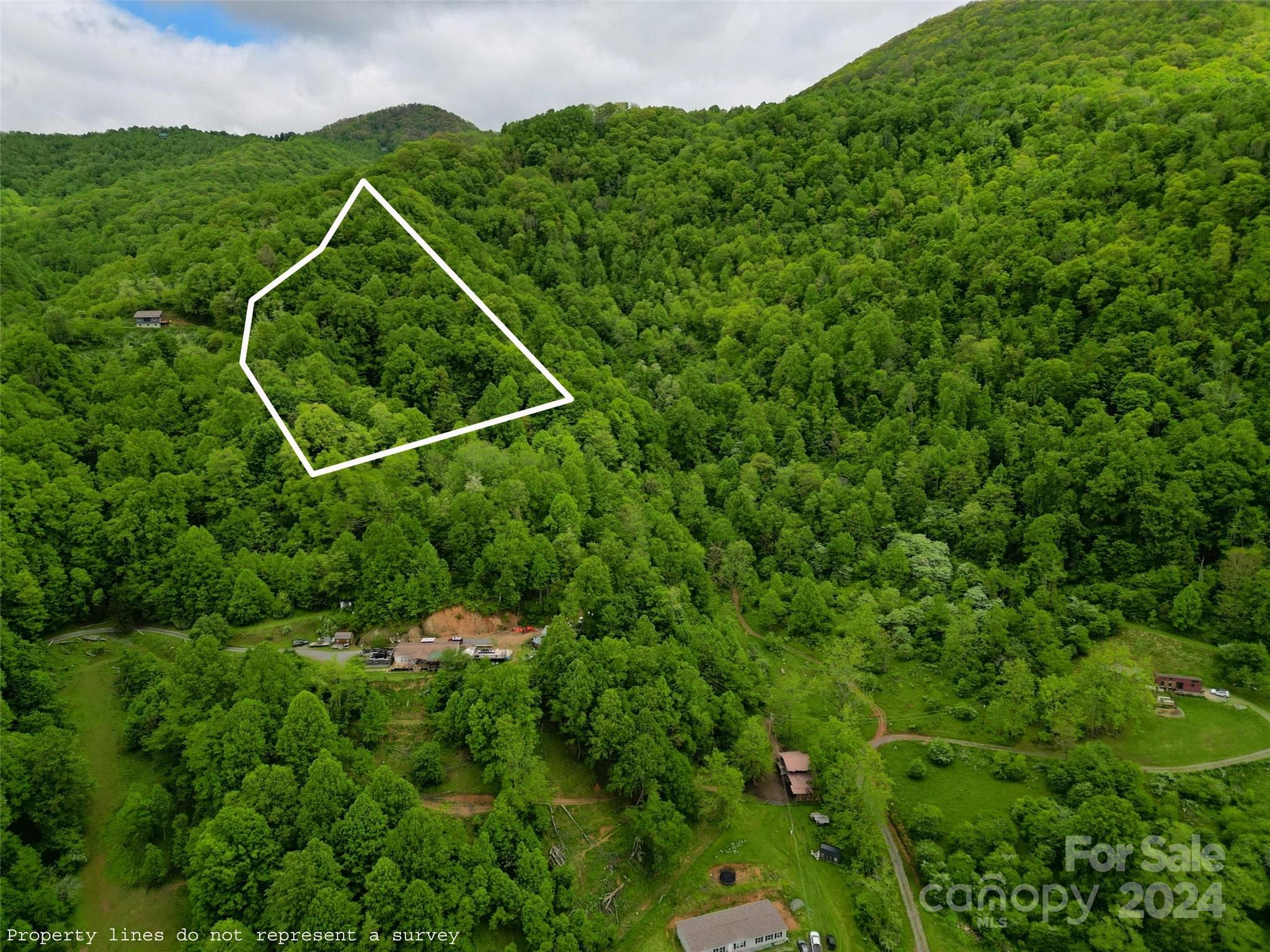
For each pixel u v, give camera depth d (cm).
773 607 12988
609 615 10175
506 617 10725
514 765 7944
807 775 9856
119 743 8794
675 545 12862
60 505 10675
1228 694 10569
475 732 8312
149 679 9256
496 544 10750
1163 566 12056
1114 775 8981
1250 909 7650
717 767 8881
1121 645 10631
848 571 13800
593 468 13538
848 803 8906
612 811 8756
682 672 9644
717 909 8062
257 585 10350
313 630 10312
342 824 7019
